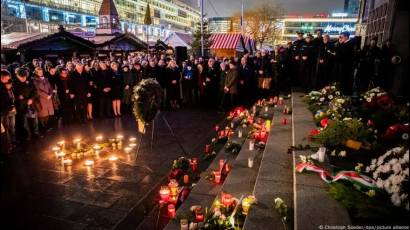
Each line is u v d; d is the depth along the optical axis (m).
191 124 10.33
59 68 10.27
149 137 8.78
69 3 73.25
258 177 4.59
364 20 17.47
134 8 99.81
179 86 13.13
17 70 8.31
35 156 7.25
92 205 5.04
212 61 13.20
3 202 5.12
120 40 26.61
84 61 13.52
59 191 5.52
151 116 7.12
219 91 13.01
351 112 6.08
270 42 66.44
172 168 6.37
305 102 8.46
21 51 18.52
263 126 7.57
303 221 2.99
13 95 8.12
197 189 5.27
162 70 12.49
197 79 13.34
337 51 9.56
